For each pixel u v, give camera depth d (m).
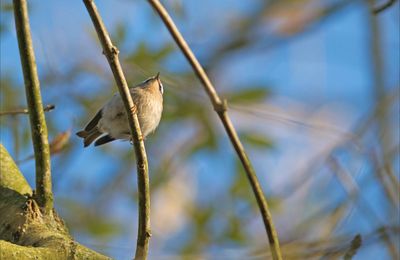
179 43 6.55
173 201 12.45
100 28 6.55
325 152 11.62
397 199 9.05
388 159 10.01
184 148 12.79
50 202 7.18
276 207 11.53
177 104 12.67
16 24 7.04
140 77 12.04
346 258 7.04
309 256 8.25
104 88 13.01
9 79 11.84
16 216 6.99
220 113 6.62
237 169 12.36
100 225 12.16
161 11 6.55
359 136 10.74
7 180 7.70
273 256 6.82
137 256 6.60
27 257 5.82
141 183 6.66
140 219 6.63
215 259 8.39
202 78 6.61
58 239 6.37
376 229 8.41
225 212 12.17
